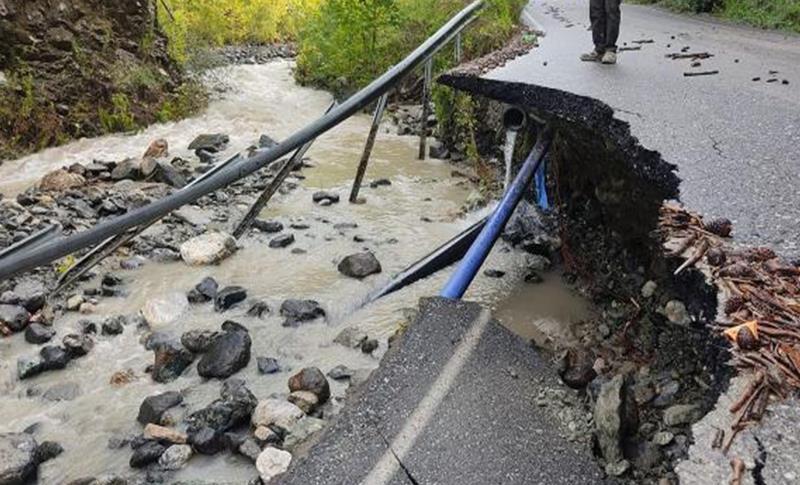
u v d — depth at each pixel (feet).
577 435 8.48
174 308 17.10
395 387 9.00
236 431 12.33
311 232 22.75
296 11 71.41
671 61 25.05
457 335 10.16
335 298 17.97
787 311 8.05
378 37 43.78
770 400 6.88
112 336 16.03
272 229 22.68
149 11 39.88
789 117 16.51
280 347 15.51
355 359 14.92
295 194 26.58
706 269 9.23
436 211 24.71
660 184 13.08
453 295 12.92
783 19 39.01
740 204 11.37
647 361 12.90
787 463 6.15
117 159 30.91
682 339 11.69
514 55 25.85
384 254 20.86
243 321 16.74
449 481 7.41
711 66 23.80
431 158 31.50
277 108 42.34
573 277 18.21
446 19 40.86
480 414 8.53
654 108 16.97
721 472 6.16
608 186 16.39
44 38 32.63
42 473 11.48
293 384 13.25
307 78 48.62
